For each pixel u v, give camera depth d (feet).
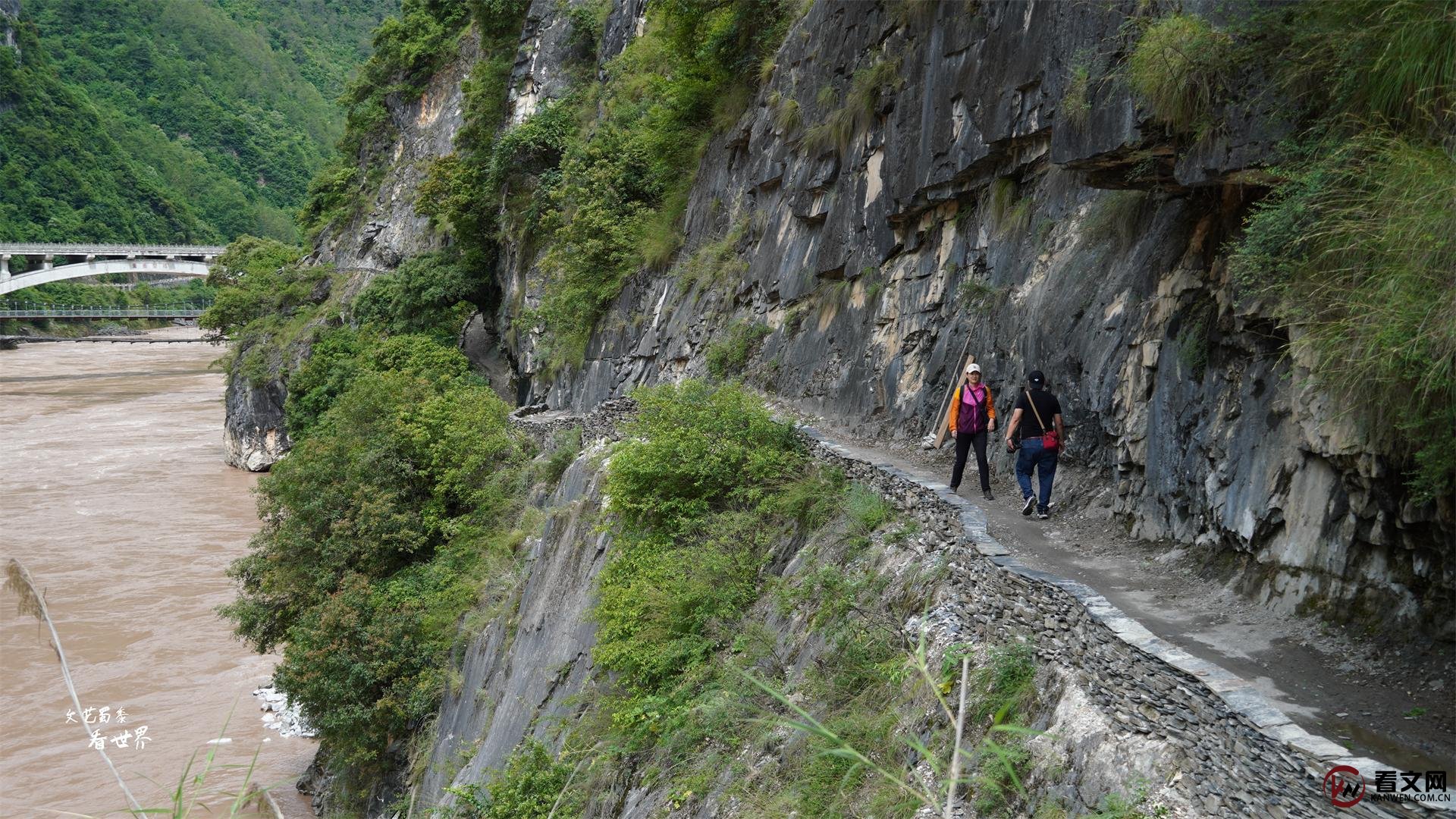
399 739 74.54
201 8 619.67
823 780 28.71
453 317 138.21
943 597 30.53
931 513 35.65
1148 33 29.89
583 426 83.30
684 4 86.69
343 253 205.36
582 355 101.50
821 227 66.44
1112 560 32.24
